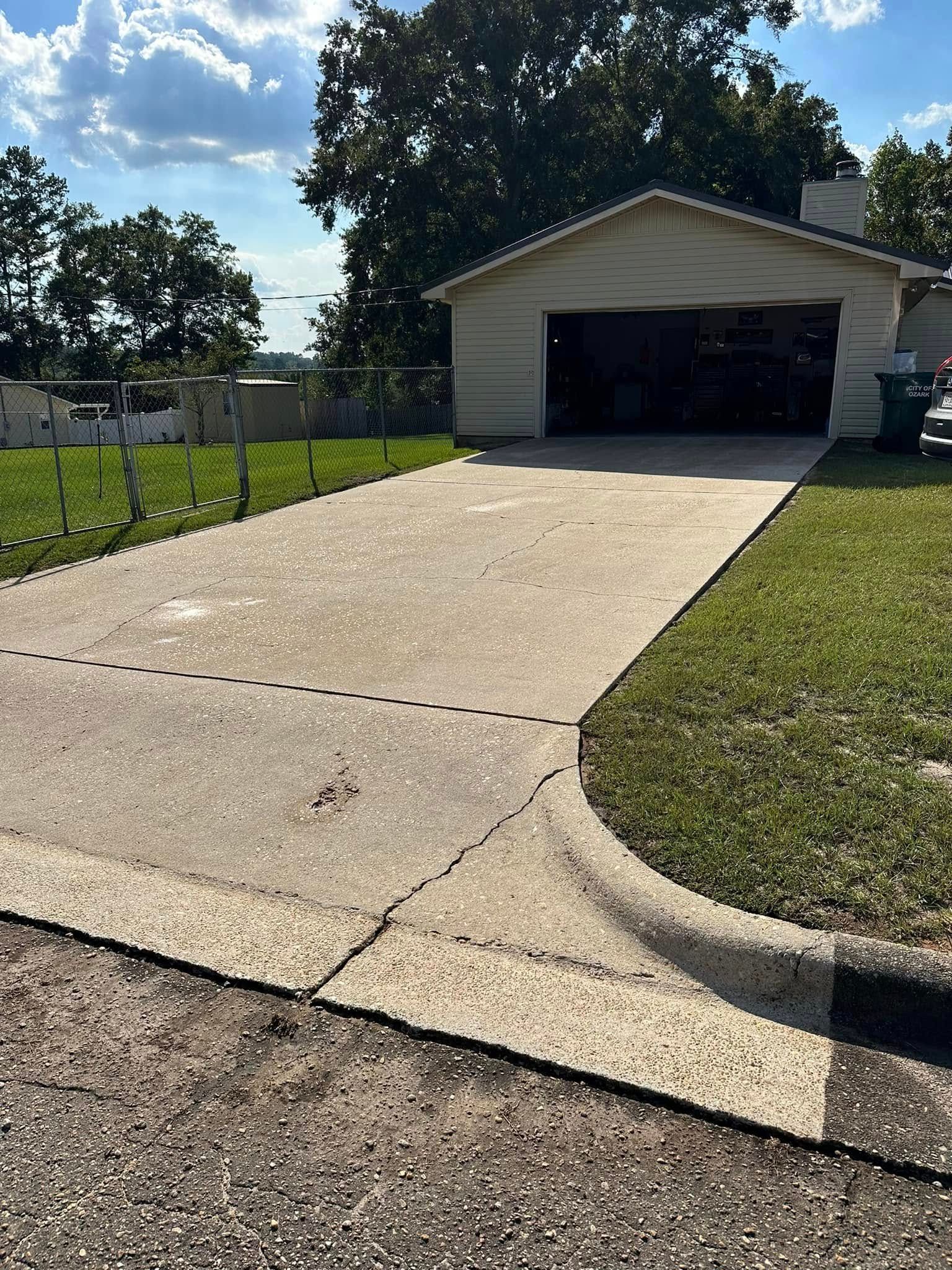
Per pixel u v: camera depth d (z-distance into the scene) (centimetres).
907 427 1275
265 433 2848
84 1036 238
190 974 261
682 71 3139
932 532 715
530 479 1138
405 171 3127
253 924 280
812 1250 174
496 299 1586
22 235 5134
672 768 348
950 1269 170
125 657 524
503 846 314
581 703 422
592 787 340
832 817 306
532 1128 205
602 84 3192
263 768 381
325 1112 211
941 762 344
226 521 937
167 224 5622
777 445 1416
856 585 580
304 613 595
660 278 1467
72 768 390
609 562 689
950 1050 226
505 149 3200
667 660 468
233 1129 206
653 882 278
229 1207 186
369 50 3064
